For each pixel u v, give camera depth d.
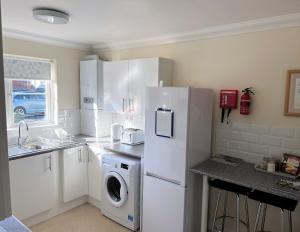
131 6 2.09
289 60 2.33
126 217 2.89
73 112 3.88
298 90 2.28
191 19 2.43
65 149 3.14
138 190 2.83
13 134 3.14
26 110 3.38
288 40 2.32
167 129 2.41
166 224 2.53
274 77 2.43
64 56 3.68
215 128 2.85
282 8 2.08
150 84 3.04
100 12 2.25
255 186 1.95
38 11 2.17
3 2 2.02
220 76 2.79
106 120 3.89
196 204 2.59
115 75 3.43
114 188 3.10
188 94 2.28
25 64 3.28
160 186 2.54
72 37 3.34
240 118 2.67
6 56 3.09
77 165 3.30
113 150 3.06
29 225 2.92
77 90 3.93
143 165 2.70
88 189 3.46
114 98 3.48
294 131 2.34
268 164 2.28
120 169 2.87
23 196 2.77
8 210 0.53
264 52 2.47
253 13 2.22
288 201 1.93
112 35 3.20
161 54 3.29
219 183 2.31
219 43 2.77
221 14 2.27
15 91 3.24
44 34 3.19
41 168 2.92
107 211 3.12
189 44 3.01
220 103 2.75
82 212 3.27
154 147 2.55
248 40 2.56
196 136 2.47
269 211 2.51
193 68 3.00
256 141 2.58
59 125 3.70
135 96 3.21
